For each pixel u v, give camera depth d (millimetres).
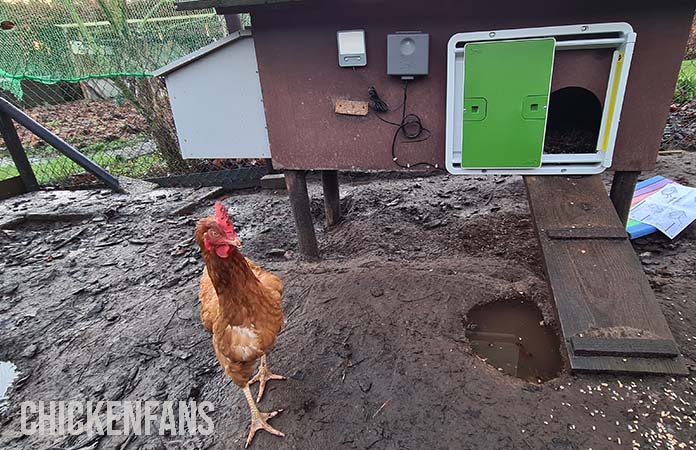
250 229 3783
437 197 4043
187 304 2656
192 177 4895
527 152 2150
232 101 2609
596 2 1854
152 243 3592
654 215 3025
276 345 2172
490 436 1604
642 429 1576
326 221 3695
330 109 2408
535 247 2969
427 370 1910
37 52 4352
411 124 2326
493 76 2020
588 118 2770
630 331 1825
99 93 7699
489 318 2248
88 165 4617
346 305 2395
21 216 4121
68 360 2303
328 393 1870
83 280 3094
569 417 1641
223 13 2275
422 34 2062
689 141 4637
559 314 1928
